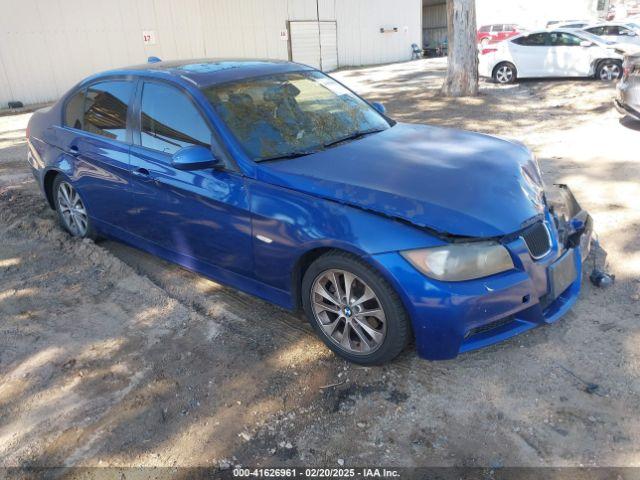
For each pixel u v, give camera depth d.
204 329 3.70
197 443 2.74
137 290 4.24
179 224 3.85
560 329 3.46
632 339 3.32
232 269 3.67
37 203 6.38
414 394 2.99
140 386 3.17
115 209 4.43
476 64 13.27
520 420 2.77
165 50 19.09
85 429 2.86
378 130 4.12
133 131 4.12
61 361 3.43
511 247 2.92
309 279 3.23
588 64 14.51
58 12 16.44
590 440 2.62
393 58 28.30
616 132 8.53
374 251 2.84
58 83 16.84
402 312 2.92
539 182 3.55
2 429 2.90
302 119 3.88
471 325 2.84
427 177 3.17
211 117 3.59
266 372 3.24
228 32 20.80
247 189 3.35
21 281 4.47
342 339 3.24
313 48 24.00
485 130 9.48
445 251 2.78
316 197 3.10
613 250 4.44
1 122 13.82
